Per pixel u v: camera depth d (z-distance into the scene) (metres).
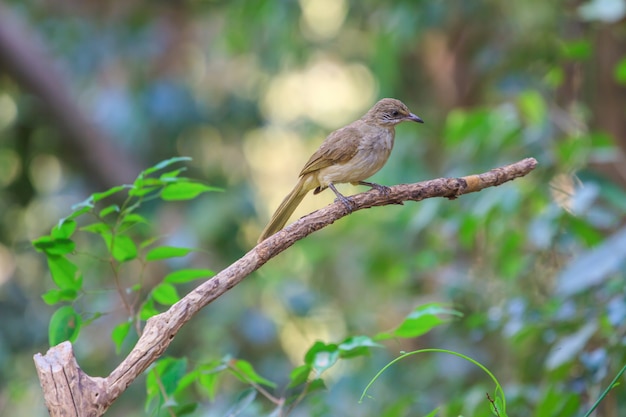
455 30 15.67
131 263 14.73
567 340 8.01
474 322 9.09
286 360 15.02
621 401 8.48
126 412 13.92
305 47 16.52
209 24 17.77
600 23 11.57
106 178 15.84
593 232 9.08
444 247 12.04
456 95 15.95
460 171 10.94
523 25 14.02
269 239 5.85
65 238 6.29
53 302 6.50
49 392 5.20
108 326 14.50
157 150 16.22
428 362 12.89
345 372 13.27
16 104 16.75
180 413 6.99
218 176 16.42
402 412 8.84
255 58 16.30
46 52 16.00
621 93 12.13
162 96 15.85
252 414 7.02
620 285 8.49
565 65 12.48
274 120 18.16
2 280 17.19
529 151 10.10
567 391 7.84
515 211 9.62
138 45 16.61
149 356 5.38
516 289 10.36
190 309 5.49
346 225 15.70
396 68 14.59
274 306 16.19
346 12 15.81
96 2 17.16
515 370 10.88
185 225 15.08
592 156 9.62
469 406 7.97
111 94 15.93
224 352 13.84
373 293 16.53
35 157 17.00
